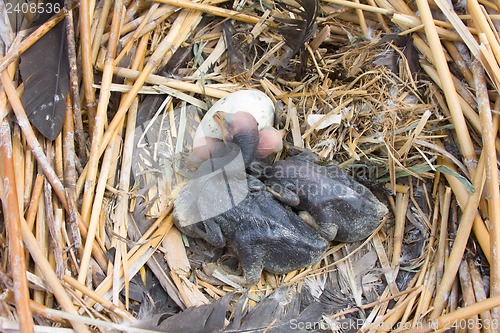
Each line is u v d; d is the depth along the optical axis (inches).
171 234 18.7
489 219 17.5
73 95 18.1
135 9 20.0
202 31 21.0
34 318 16.1
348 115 20.1
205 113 20.3
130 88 19.3
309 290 18.8
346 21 21.1
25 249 16.5
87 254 17.1
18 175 17.2
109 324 15.7
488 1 19.7
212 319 16.7
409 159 19.6
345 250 19.5
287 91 21.1
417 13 20.5
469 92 19.3
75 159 18.2
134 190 19.0
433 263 18.6
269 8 21.1
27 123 17.1
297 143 20.1
